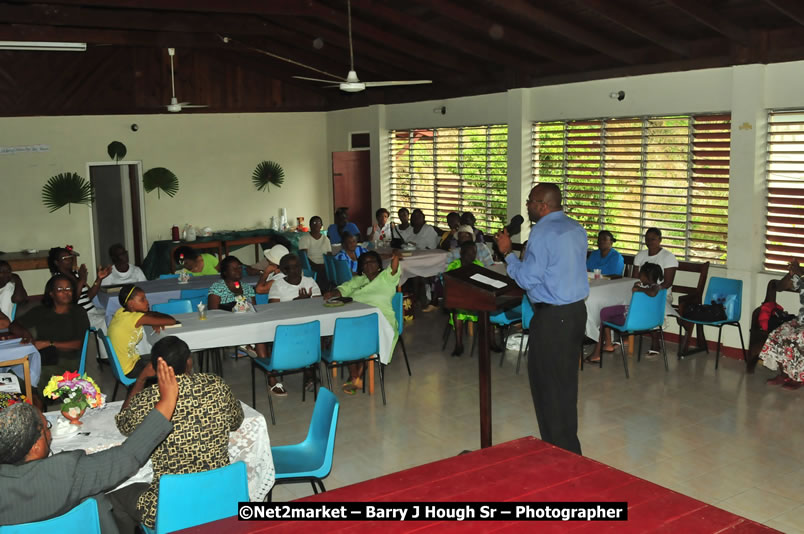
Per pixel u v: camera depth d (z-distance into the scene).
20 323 5.33
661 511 2.33
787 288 6.42
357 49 9.73
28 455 2.62
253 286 7.66
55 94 10.98
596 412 5.78
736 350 7.20
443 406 6.02
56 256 7.07
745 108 6.92
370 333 5.89
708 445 5.10
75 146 11.23
